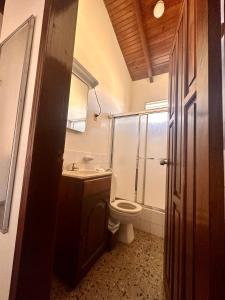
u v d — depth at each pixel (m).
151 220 2.39
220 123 0.45
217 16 0.50
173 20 2.61
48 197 0.82
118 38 3.05
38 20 0.92
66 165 1.90
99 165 2.56
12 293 0.71
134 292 1.30
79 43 2.06
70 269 1.32
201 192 0.49
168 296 1.10
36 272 0.77
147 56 3.08
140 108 3.60
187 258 0.70
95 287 1.32
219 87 0.46
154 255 1.80
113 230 1.92
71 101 1.90
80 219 1.33
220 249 0.42
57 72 0.86
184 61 0.91
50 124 0.83
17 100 0.94
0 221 0.89
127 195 2.85
